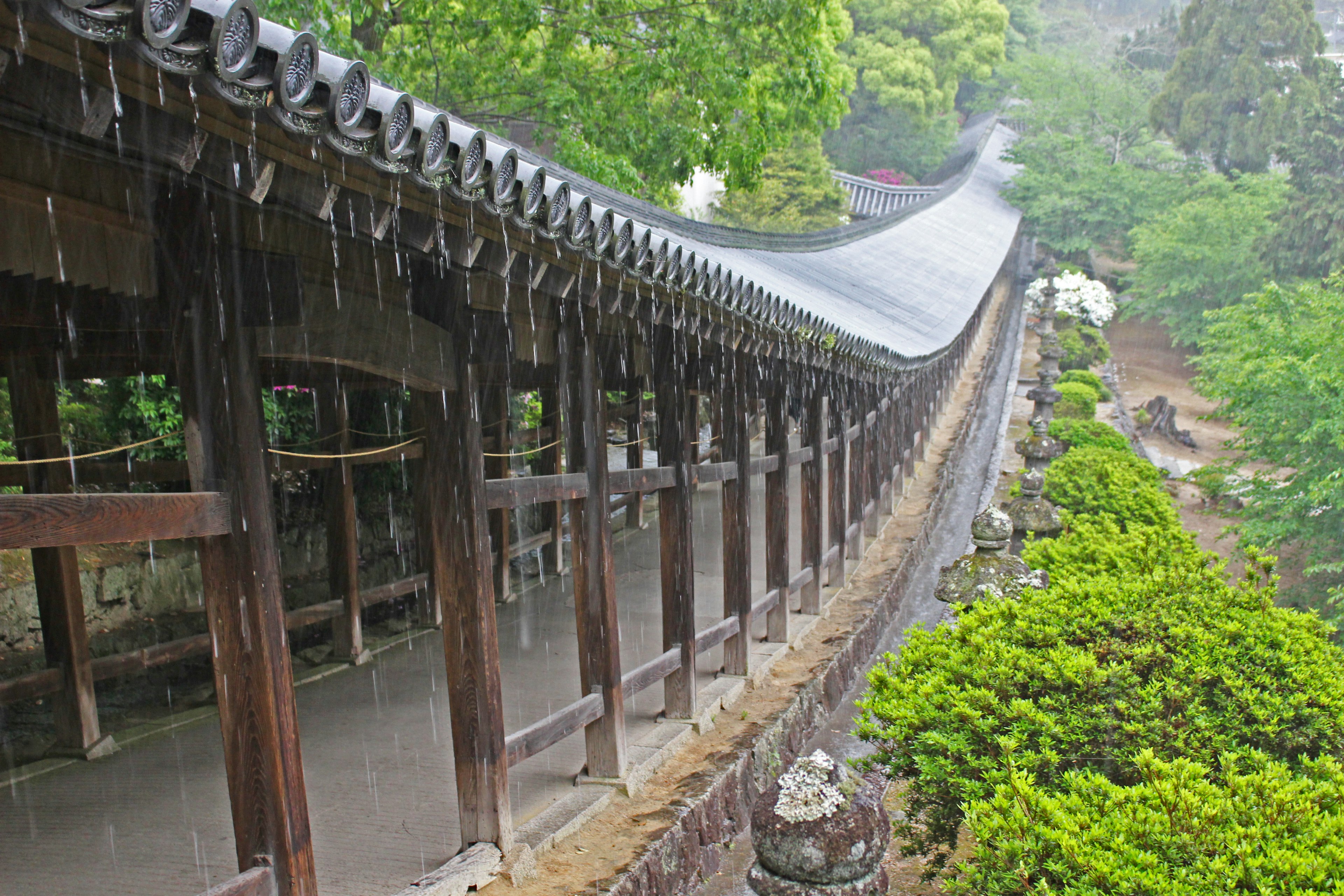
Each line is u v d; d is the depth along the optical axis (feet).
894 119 148.36
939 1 136.56
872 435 39.34
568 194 10.49
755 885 12.05
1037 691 13.94
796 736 21.74
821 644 26.58
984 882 11.32
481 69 42.47
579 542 16.08
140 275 8.89
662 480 18.26
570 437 15.71
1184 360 119.55
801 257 46.70
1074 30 202.69
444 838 14.07
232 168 7.78
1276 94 114.01
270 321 9.72
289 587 26.32
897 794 18.42
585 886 13.21
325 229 10.11
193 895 12.46
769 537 25.66
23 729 18.94
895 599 33.53
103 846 13.89
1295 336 46.19
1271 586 15.74
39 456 17.58
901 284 60.59
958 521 46.75
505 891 12.96
